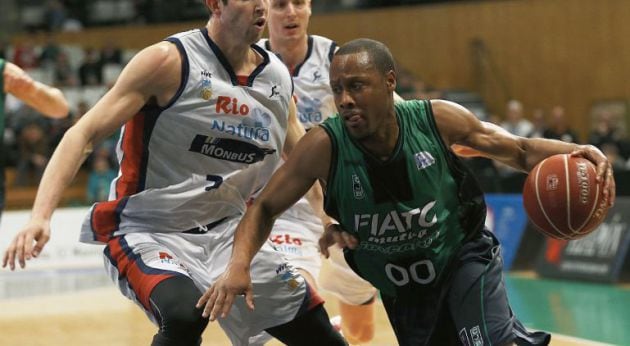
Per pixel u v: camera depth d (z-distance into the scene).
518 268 18.12
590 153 6.19
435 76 29.67
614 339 11.58
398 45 30.19
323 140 5.96
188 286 6.54
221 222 7.20
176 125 6.71
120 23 35.03
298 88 9.51
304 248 8.95
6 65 9.70
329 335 7.43
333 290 9.94
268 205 6.06
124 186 7.01
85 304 15.31
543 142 6.36
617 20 26.31
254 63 7.00
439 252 6.25
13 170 25.70
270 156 7.16
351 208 6.02
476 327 6.14
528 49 27.98
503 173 20.22
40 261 20.66
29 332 12.77
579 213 6.05
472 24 28.91
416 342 6.48
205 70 6.71
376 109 5.71
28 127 24.62
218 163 6.95
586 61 26.98
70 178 6.35
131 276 6.78
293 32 9.35
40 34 34.03
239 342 7.47
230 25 6.64
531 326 12.62
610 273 16.06
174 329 6.34
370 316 10.23
